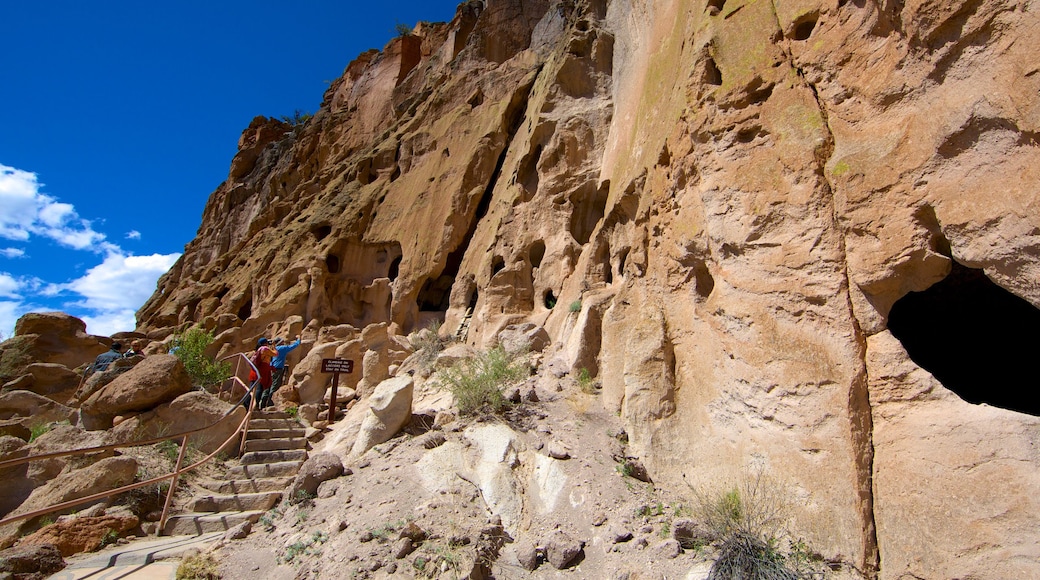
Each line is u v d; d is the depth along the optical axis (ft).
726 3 25.88
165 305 99.40
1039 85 13.65
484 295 51.67
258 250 91.91
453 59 92.07
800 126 20.26
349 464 25.53
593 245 40.52
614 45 58.85
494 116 71.56
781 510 17.11
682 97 27.14
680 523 17.71
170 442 28.76
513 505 20.27
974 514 13.83
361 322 69.05
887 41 18.17
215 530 22.77
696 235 23.90
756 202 20.80
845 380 16.98
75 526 21.22
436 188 70.38
